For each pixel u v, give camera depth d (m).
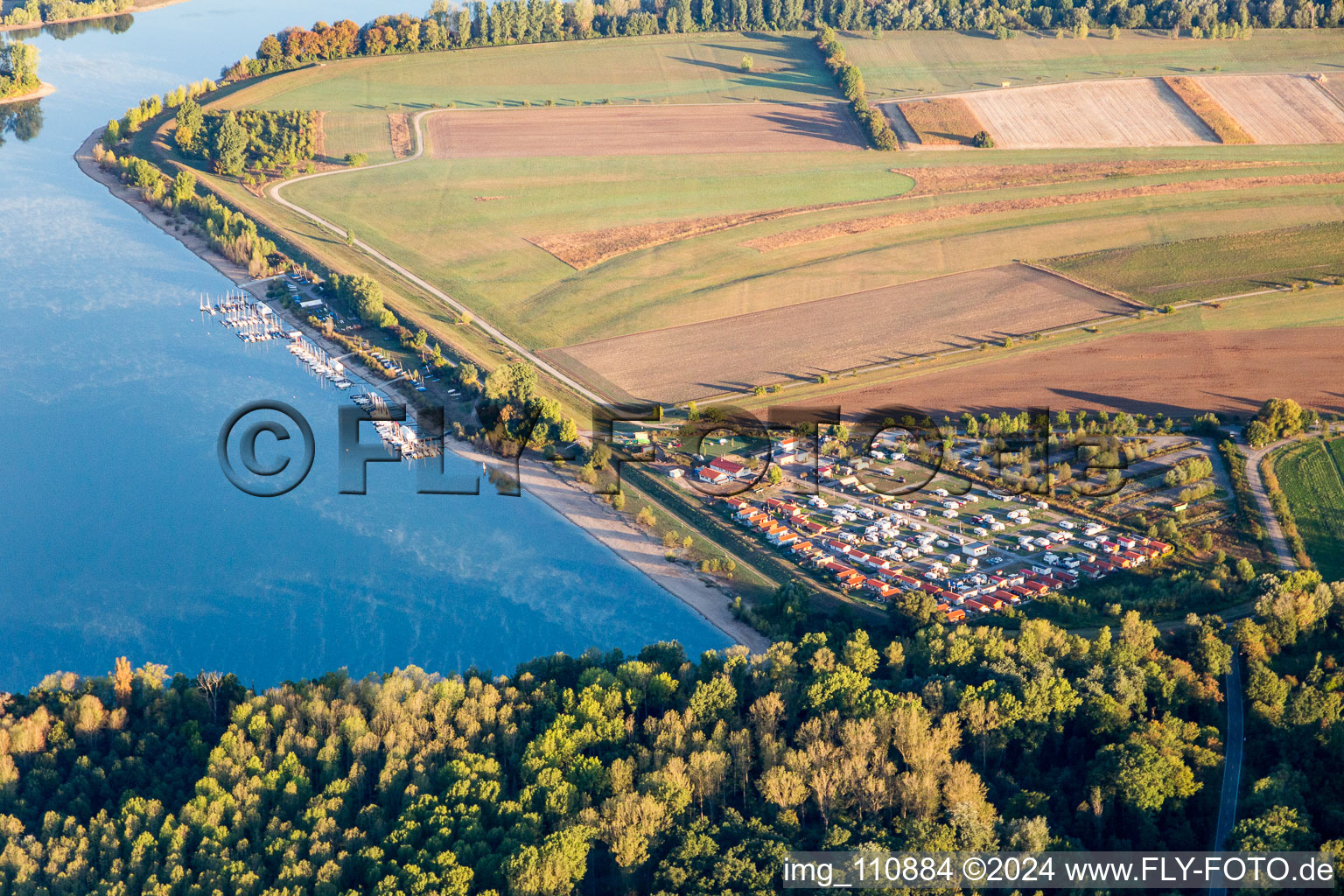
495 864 188.88
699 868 187.12
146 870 190.12
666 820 194.38
